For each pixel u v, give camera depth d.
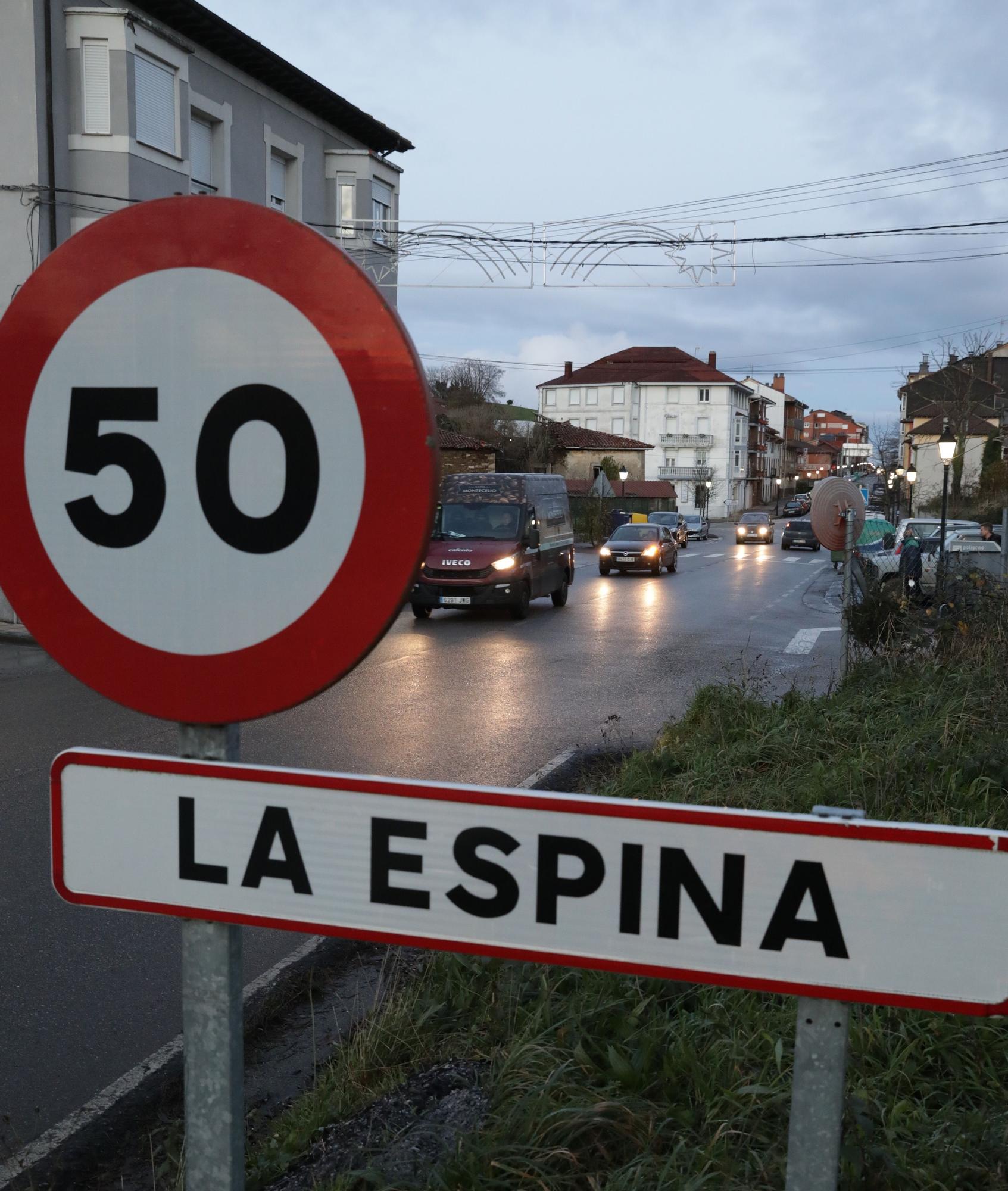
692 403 100.06
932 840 1.16
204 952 1.41
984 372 66.56
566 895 1.27
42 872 5.68
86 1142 3.37
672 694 11.20
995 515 48.38
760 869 1.21
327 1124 3.08
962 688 7.29
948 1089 3.03
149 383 1.37
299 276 1.30
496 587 18.05
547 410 105.94
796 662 13.57
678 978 1.24
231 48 19.78
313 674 1.34
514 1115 2.71
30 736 8.88
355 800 1.33
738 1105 2.78
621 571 31.09
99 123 16.84
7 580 1.46
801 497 110.00
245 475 1.34
